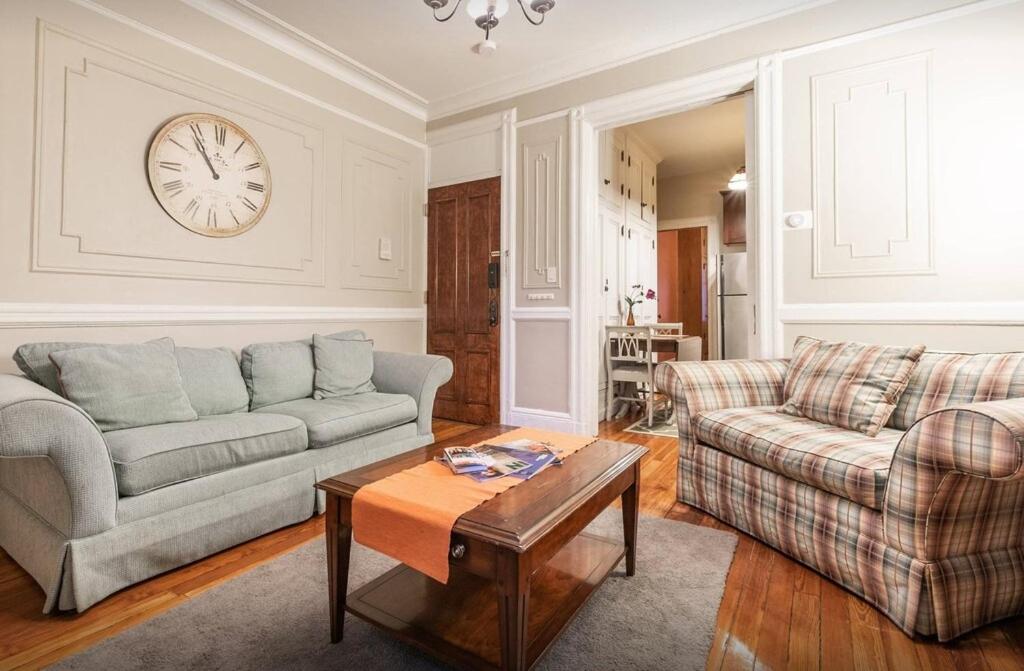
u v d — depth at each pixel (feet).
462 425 13.20
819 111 8.87
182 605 4.94
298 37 10.32
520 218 12.63
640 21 9.87
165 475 5.51
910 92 8.19
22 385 5.08
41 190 7.25
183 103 8.83
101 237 7.85
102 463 4.93
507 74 12.15
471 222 13.41
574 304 11.79
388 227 13.00
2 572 5.61
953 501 4.32
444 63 11.60
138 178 8.25
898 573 4.54
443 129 13.80
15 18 7.02
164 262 8.58
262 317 10.01
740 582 5.40
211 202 9.18
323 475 7.34
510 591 3.43
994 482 4.45
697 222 20.94
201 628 4.58
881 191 8.39
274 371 8.47
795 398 6.99
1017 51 7.52
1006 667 4.07
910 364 6.14
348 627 4.64
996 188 7.62
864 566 4.91
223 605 4.95
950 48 7.93
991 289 7.63
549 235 12.18
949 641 4.35
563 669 4.04
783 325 9.16
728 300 19.57
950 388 5.88
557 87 12.00
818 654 4.24
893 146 8.30
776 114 9.21
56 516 4.98
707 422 7.14
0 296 6.93
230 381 7.88
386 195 12.93
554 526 3.75
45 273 7.32
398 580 4.92
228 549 6.24
